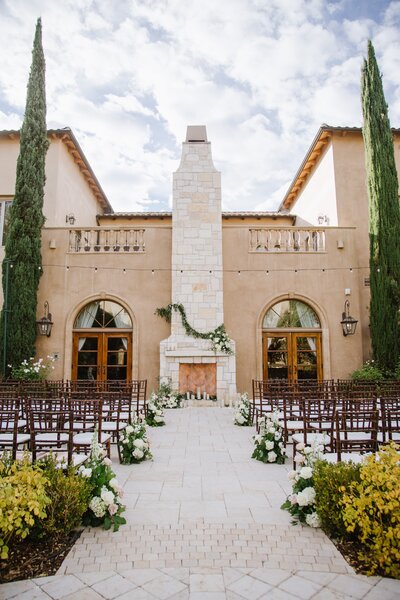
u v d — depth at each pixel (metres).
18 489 3.36
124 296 14.68
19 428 6.09
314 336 14.84
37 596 2.99
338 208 15.74
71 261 14.77
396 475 3.28
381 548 3.29
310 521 4.02
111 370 14.55
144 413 9.77
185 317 14.03
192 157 15.12
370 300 14.46
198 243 14.52
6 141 16.22
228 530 4.06
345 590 3.06
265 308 14.75
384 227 14.00
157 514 4.44
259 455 6.59
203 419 10.67
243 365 14.50
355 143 16.27
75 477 4.09
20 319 13.66
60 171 15.95
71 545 3.76
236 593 3.02
